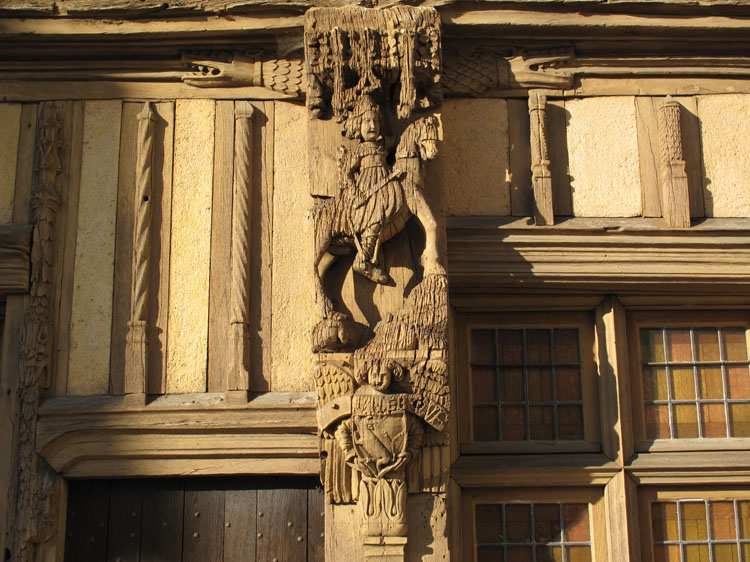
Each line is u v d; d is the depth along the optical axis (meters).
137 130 3.72
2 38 3.67
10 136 3.72
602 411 3.53
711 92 3.78
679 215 3.56
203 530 3.40
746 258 3.53
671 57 3.77
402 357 3.10
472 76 3.71
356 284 3.34
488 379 3.61
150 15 3.66
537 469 3.44
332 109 3.50
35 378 3.42
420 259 3.36
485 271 3.48
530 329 3.67
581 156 3.70
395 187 3.27
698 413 3.59
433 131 3.37
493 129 3.71
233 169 3.67
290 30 3.68
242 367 3.42
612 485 3.43
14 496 3.33
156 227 3.62
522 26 3.65
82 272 3.57
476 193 3.64
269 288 3.56
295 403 3.37
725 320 3.69
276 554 3.37
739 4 3.63
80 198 3.65
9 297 3.55
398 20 3.49
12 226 3.59
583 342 3.65
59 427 3.38
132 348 3.46
